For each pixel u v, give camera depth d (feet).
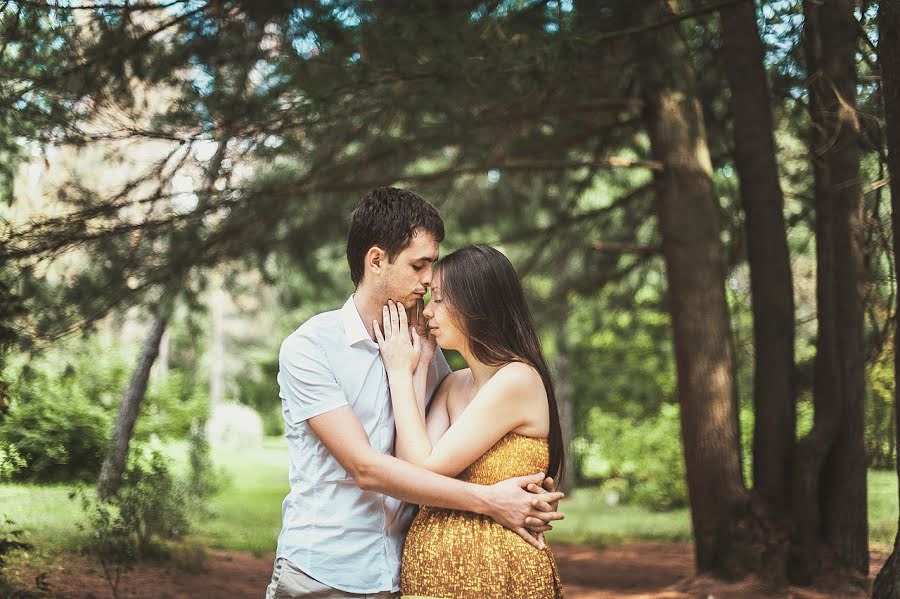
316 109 16.16
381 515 8.21
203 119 16.67
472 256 8.86
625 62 16.99
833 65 16.10
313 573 7.99
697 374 20.85
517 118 22.52
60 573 16.53
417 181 23.66
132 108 16.53
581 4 14.48
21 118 15.43
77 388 25.71
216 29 16.58
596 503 46.70
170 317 23.94
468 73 15.38
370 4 14.56
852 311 18.97
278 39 16.58
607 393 51.90
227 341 94.73
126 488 21.02
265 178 27.02
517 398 8.40
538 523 8.18
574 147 27.45
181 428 40.65
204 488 29.37
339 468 8.13
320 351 8.14
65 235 17.54
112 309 22.44
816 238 19.43
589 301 36.04
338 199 28.48
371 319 8.53
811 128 19.16
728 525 19.88
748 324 31.19
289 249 29.17
